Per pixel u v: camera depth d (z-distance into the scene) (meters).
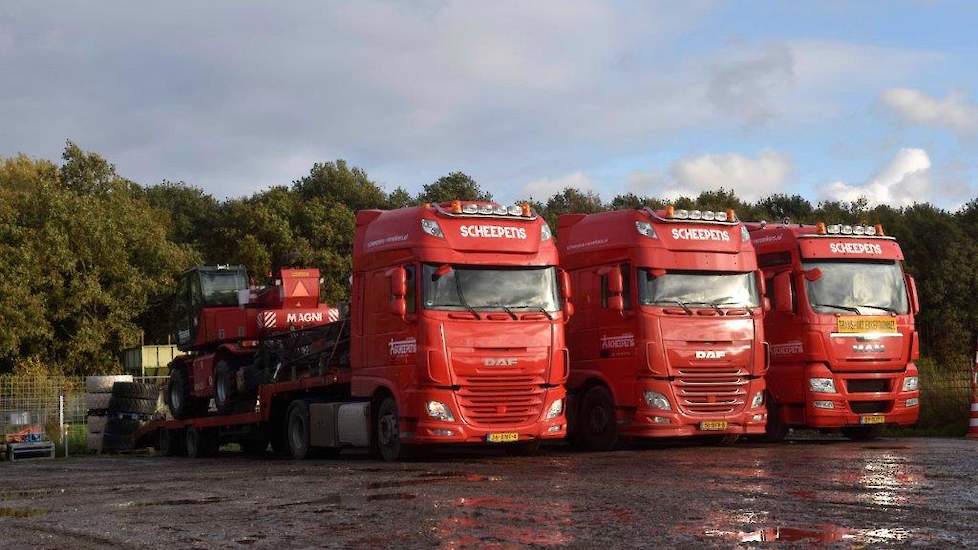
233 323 21.47
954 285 42.91
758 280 17.14
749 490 9.48
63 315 45.69
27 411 29.02
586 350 17.36
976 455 13.33
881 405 18.31
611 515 8.01
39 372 39.62
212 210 71.31
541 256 15.55
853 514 7.82
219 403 21.56
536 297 15.41
